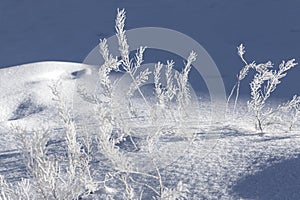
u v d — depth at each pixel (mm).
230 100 5781
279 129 4738
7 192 3160
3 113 5902
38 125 5281
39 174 2967
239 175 3646
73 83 6391
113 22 10016
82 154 3691
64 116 3307
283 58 7391
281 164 3764
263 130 4695
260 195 3389
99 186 3557
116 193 3477
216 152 4047
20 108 5988
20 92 6340
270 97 5871
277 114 5238
